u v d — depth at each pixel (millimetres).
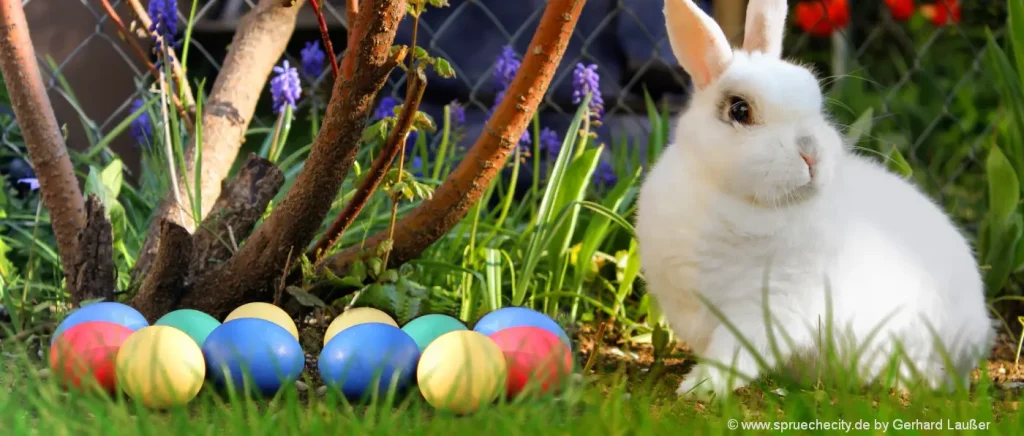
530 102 1108
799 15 2016
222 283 1167
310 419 937
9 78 1152
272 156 1354
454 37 2000
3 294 1203
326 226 1391
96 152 1385
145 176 1465
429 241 1186
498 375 991
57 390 993
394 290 1177
